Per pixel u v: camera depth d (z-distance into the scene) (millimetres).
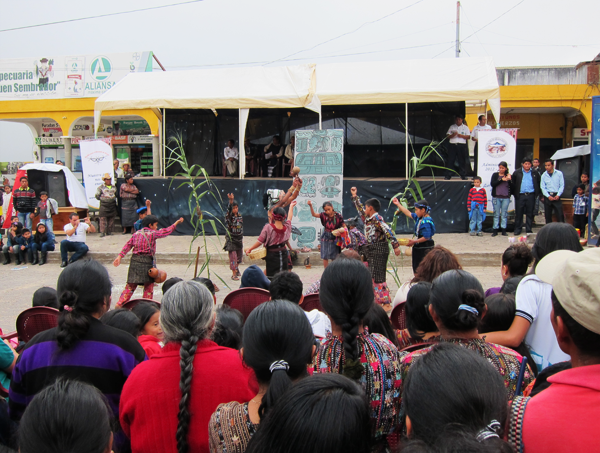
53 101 20578
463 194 13273
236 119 16766
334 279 2084
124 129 22578
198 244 12898
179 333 2068
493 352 2145
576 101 18031
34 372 2332
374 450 1983
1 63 20781
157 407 2023
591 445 1251
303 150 11898
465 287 2193
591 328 1322
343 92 13062
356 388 1304
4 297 8930
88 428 1335
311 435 1167
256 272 5066
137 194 14578
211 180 14062
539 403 1375
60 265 11945
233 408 1775
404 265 11094
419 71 13852
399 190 13414
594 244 10945
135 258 7195
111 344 2377
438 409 1238
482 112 18953
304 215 11938
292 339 1762
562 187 12406
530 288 2762
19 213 14594
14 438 2283
